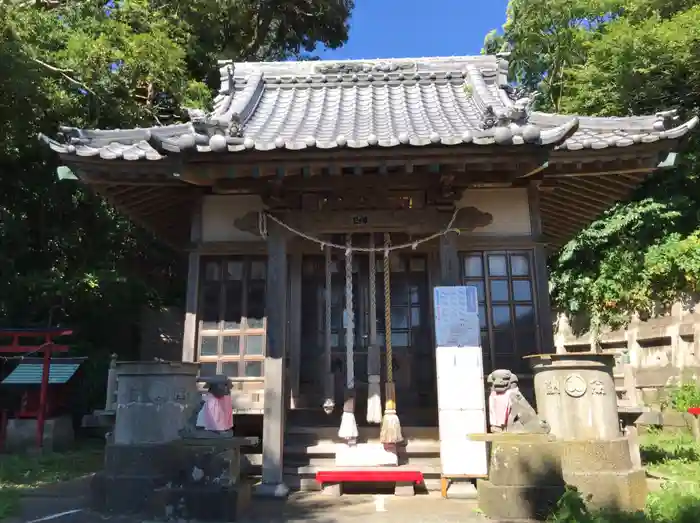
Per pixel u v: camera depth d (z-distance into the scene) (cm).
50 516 539
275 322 668
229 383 586
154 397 587
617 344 1495
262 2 2081
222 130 583
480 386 620
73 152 614
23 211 1360
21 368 1163
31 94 1125
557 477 511
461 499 605
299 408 852
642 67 1373
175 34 1634
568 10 1875
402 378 870
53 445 1099
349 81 916
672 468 716
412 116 782
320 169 598
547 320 705
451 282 665
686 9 1452
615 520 448
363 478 629
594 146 606
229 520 520
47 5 1413
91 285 1277
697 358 1233
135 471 561
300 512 552
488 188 727
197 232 747
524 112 564
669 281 1348
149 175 661
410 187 681
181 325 1712
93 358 1348
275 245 682
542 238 712
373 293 757
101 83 1265
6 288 1247
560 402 558
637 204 1426
